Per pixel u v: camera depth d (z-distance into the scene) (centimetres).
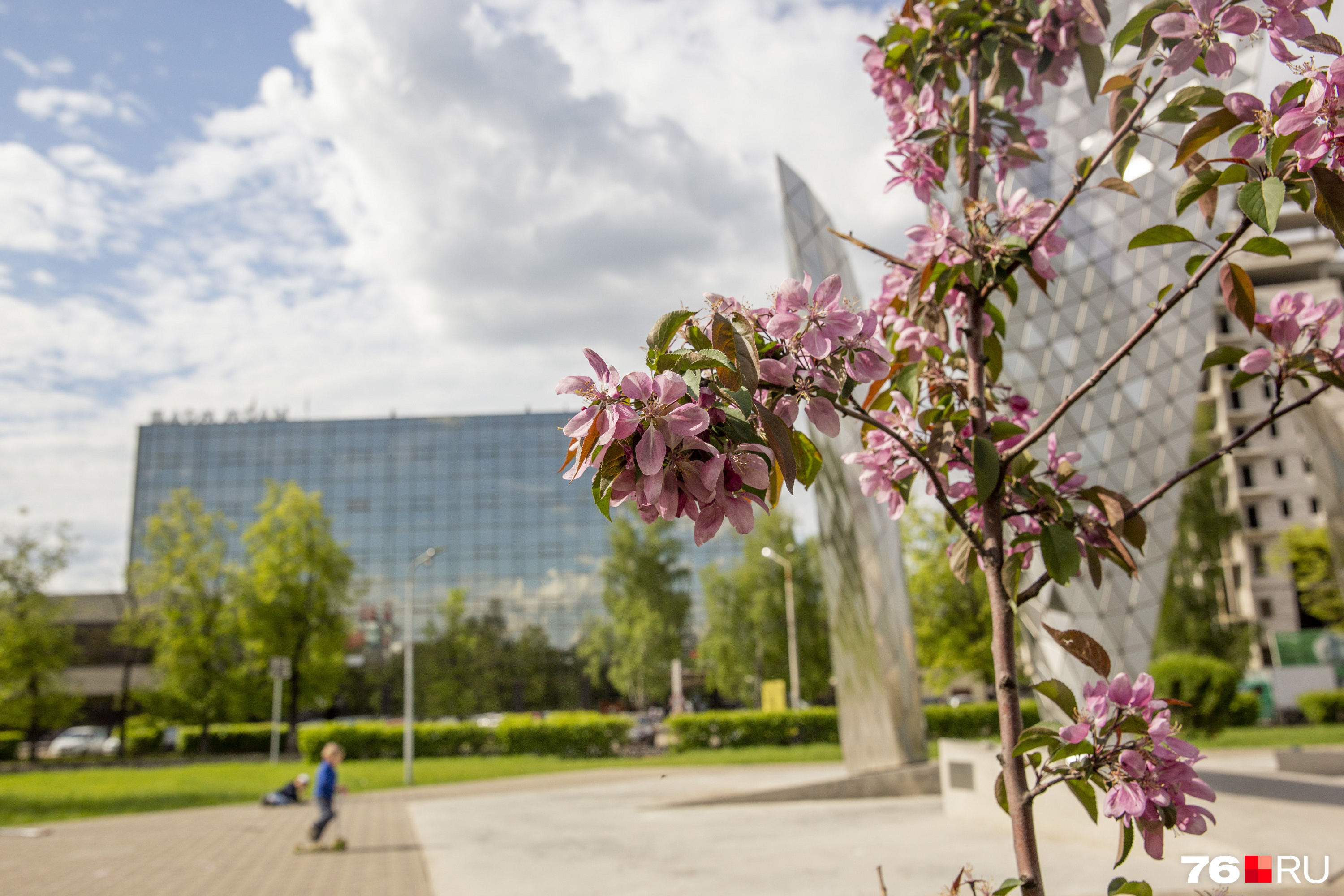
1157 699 196
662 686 5203
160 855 1234
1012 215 262
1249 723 3078
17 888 994
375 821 1557
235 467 6612
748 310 166
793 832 1138
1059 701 202
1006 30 275
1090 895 704
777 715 3097
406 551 6406
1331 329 218
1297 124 169
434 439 6588
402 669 6044
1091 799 197
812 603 4631
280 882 1007
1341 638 4400
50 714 4047
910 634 1470
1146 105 229
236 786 2486
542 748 3197
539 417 6619
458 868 1020
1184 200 196
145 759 4197
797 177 1470
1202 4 193
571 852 1091
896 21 292
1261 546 5809
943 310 255
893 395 265
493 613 6269
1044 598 1299
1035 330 1395
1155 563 1335
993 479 214
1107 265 1387
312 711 5853
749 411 141
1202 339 1366
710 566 4928
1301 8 185
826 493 1445
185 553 4300
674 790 1892
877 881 807
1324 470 1484
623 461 139
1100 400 1376
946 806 1191
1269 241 192
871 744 1449
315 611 4238
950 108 290
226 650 4328
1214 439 4516
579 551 6372
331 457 6588
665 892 820
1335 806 895
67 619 5788
